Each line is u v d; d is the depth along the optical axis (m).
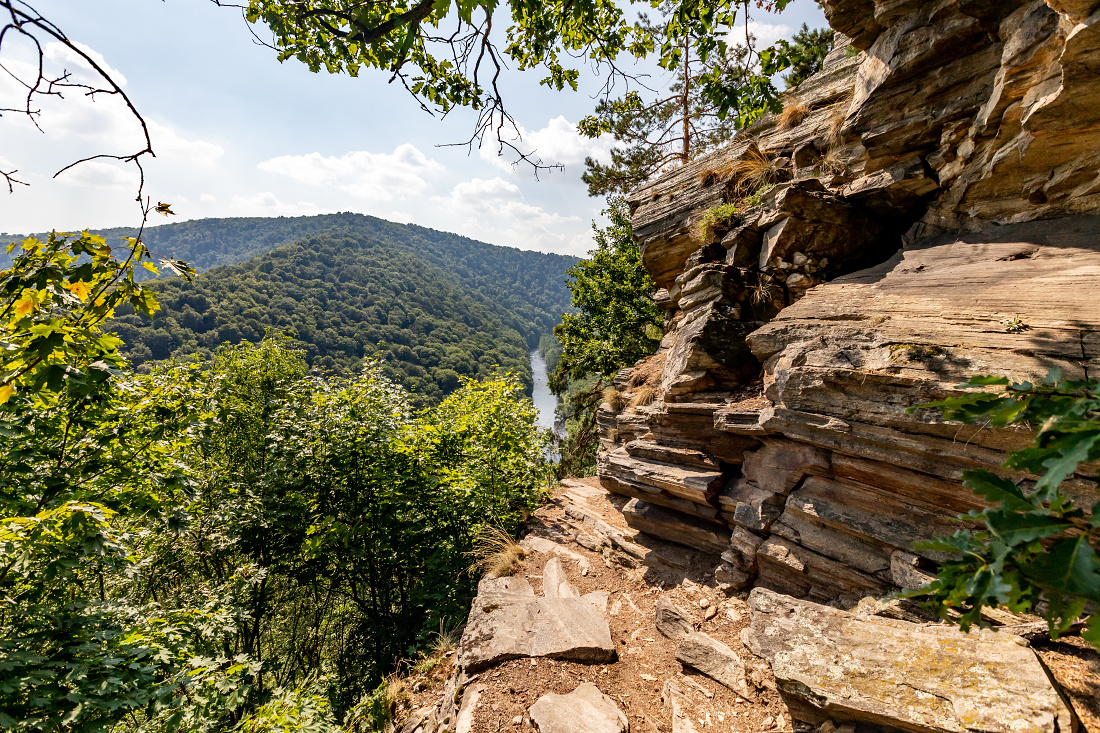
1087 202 4.66
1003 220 5.30
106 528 4.47
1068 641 3.42
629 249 21.00
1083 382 1.08
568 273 21.75
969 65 5.45
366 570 9.56
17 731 3.42
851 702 3.36
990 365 3.83
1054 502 0.98
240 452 11.66
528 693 4.80
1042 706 2.86
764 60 4.38
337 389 9.34
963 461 3.92
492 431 10.58
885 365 4.36
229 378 12.93
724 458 6.50
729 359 6.66
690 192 9.84
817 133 7.76
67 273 3.21
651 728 4.38
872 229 6.64
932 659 3.42
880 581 4.46
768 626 4.42
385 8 3.59
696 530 6.75
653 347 19.44
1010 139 5.01
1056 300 4.04
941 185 5.92
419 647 7.53
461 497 9.23
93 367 3.44
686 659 4.97
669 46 4.55
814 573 4.97
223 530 8.60
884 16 6.06
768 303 6.97
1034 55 4.55
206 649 7.45
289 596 11.03
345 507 8.62
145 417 5.85
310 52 4.38
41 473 4.74
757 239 7.40
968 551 1.06
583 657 5.25
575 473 18.89
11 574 4.59
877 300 5.24
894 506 4.57
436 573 8.73
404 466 9.11
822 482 5.12
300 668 11.27
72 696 3.61
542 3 4.19
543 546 8.46
